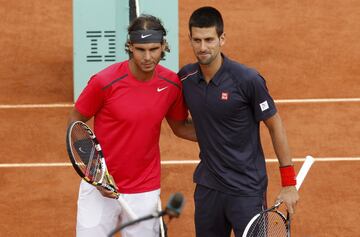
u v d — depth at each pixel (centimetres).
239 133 2731
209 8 2655
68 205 4116
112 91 2697
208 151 2780
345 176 4325
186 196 4169
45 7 6253
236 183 2762
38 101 5084
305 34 5803
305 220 3947
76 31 4894
